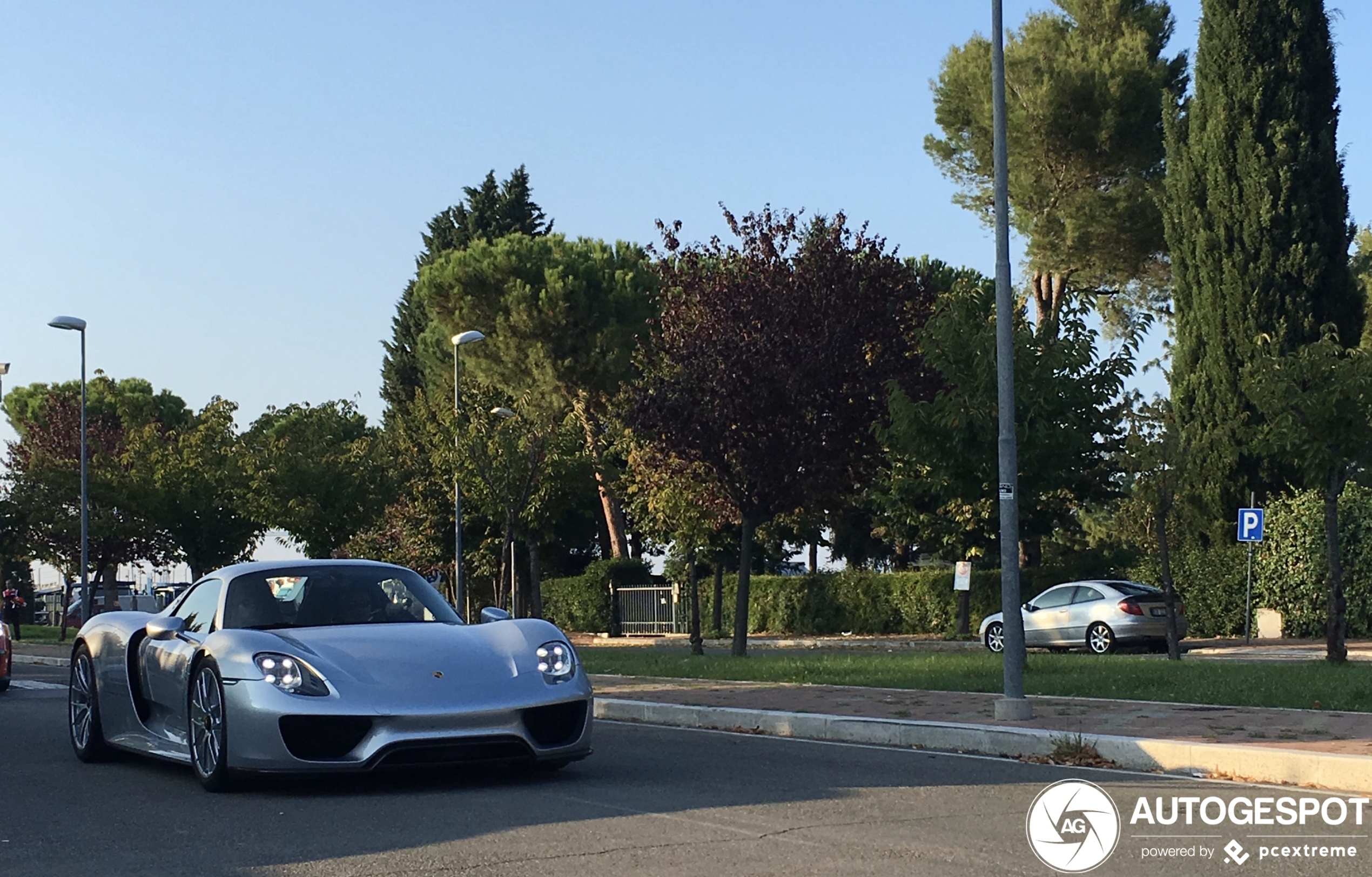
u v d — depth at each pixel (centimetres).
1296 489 2747
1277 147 2825
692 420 2186
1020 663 1070
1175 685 1298
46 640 3881
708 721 1201
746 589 2281
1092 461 2188
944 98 3875
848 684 1445
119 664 938
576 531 5762
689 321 2306
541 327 4006
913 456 1686
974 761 928
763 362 2147
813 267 2209
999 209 1160
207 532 3681
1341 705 1111
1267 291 2816
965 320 1638
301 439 3122
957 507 3222
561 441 3136
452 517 3866
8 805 782
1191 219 2958
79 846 649
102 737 964
